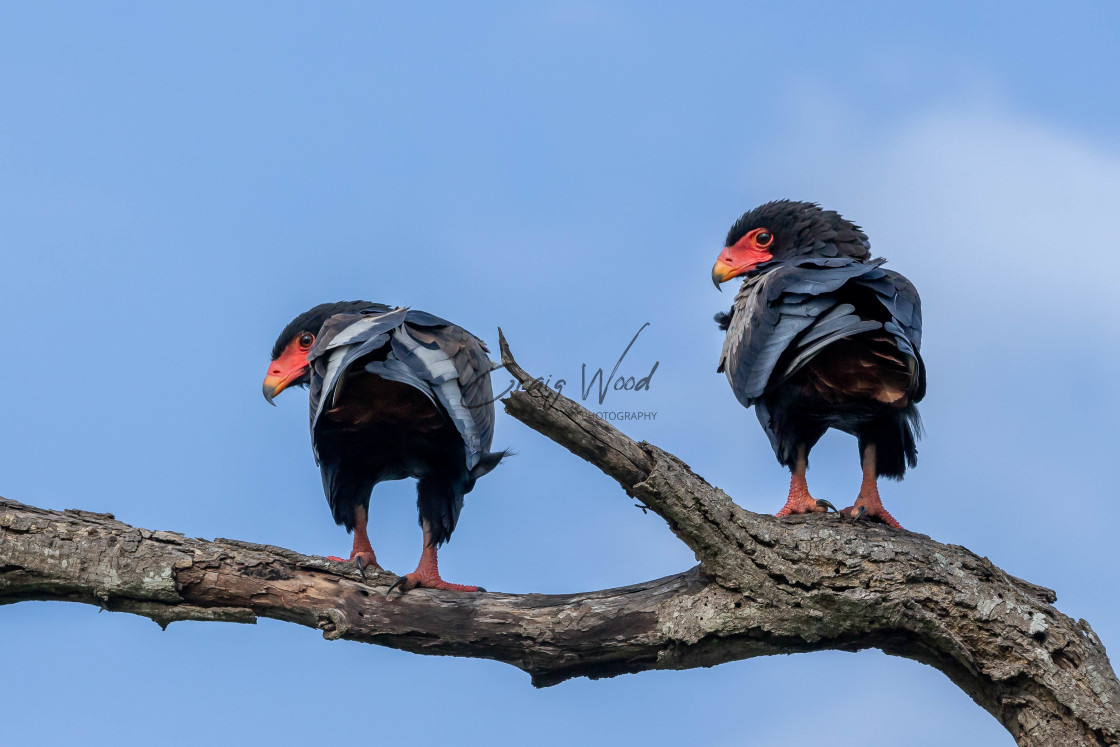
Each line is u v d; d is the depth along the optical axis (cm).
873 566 1011
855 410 1177
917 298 1195
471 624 1054
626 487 1000
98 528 1052
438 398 1102
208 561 1047
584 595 1068
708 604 1028
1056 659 991
